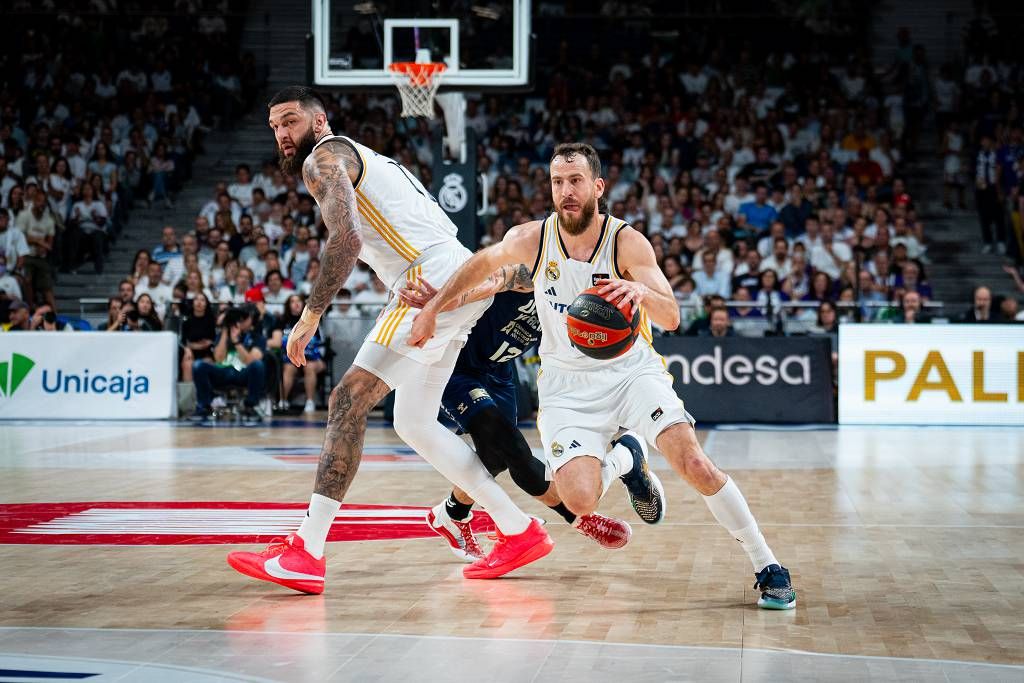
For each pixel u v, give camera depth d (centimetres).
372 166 521
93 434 1280
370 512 721
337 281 491
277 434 1273
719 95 2167
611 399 489
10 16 2289
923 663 382
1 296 1619
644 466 513
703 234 1766
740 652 396
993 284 1925
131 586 508
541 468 548
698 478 461
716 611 459
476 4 1385
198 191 2125
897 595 487
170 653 396
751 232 1778
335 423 506
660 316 457
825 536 631
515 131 2105
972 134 2098
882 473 914
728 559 569
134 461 1012
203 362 1462
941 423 1394
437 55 1294
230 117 2281
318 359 1534
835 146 2056
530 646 405
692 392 1423
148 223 2050
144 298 1550
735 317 1528
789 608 461
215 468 958
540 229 482
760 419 1418
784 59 2286
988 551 587
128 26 2362
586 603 475
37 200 1862
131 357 1491
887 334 1402
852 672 371
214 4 2400
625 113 2161
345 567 553
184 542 616
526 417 1448
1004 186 1950
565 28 2438
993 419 1390
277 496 793
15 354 1503
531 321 573
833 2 2362
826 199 1880
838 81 2200
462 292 491
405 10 1328
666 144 2009
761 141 2034
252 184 1989
